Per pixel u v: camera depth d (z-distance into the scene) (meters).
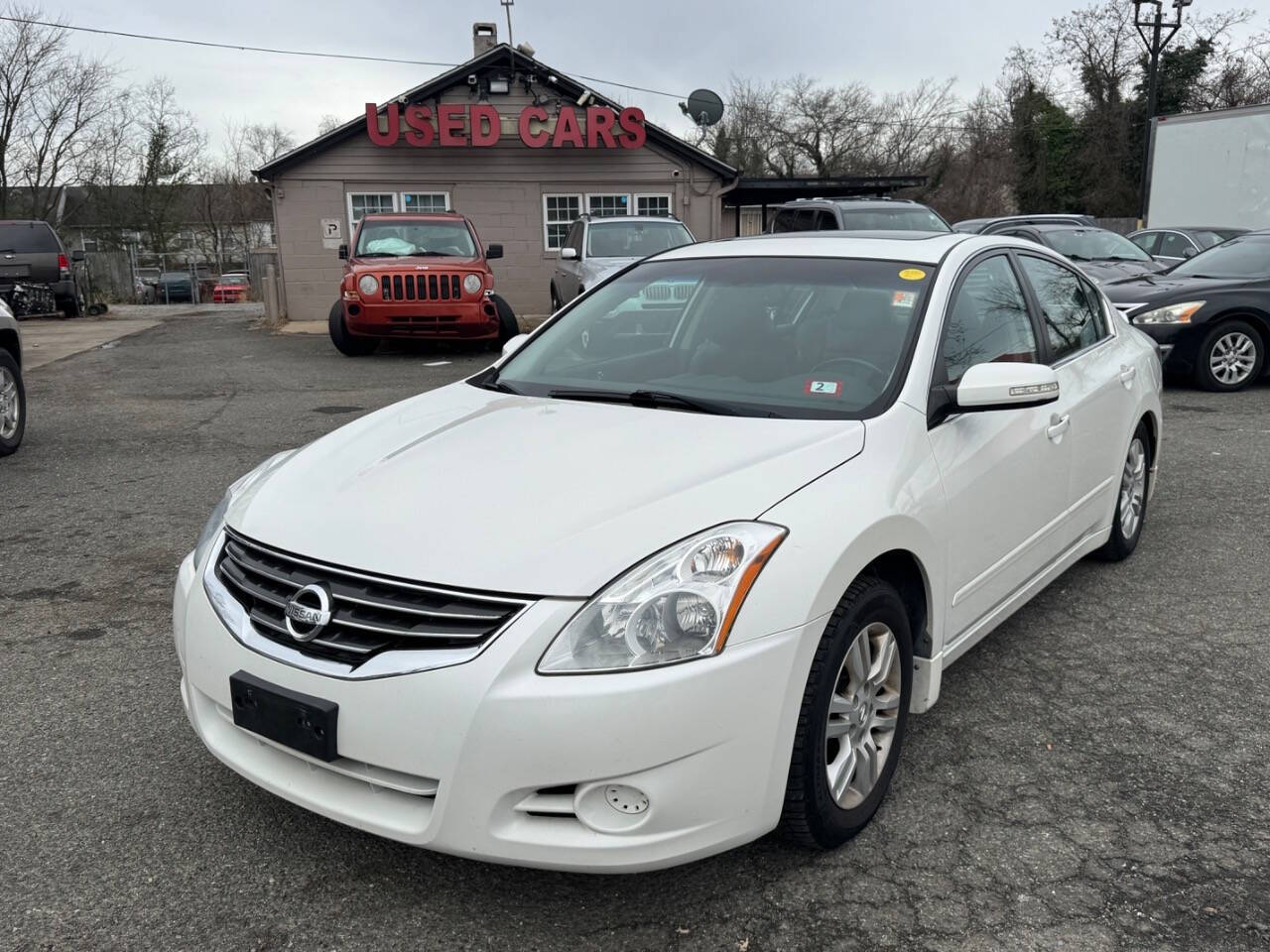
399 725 2.18
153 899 2.45
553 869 2.18
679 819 2.18
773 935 2.32
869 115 52.31
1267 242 10.21
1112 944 2.28
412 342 15.36
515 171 19.72
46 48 40.38
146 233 49.16
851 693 2.60
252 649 2.40
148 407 9.63
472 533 2.36
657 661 2.15
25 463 7.18
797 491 2.49
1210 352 9.51
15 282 21.86
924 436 2.92
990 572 3.27
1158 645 3.92
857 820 2.63
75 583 4.66
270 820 2.79
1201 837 2.68
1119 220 32.03
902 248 3.61
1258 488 6.10
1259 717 3.34
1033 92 44.78
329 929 2.35
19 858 2.61
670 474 2.56
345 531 2.46
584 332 3.83
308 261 19.38
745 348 3.37
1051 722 3.32
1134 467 4.74
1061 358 3.97
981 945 2.28
